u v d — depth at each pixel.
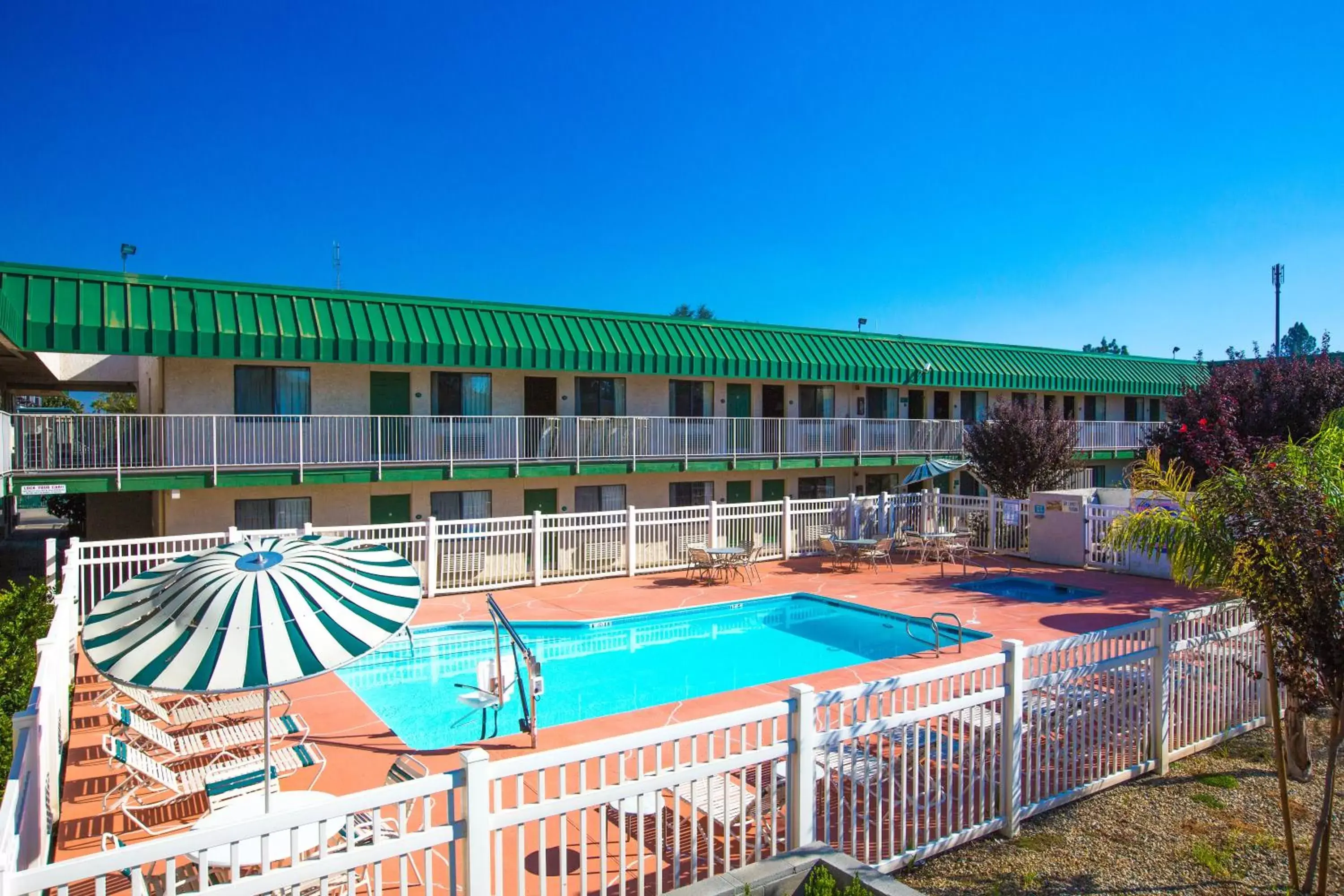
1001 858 6.27
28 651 9.36
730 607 16.23
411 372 21.25
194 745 7.85
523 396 23.03
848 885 4.95
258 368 19.38
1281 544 5.77
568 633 14.75
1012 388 32.38
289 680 4.67
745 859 5.33
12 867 4.00
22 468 15.80
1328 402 17.44
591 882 5.54
